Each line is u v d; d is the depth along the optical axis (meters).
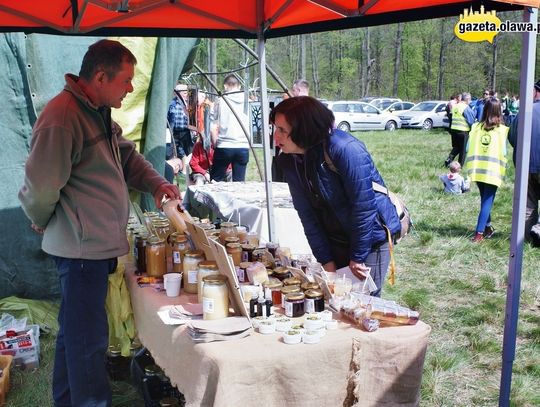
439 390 3.67
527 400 3.55
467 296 5.31
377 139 24.56
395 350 2.40
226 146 7.84
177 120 8.41
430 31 54.69
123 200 2.98
